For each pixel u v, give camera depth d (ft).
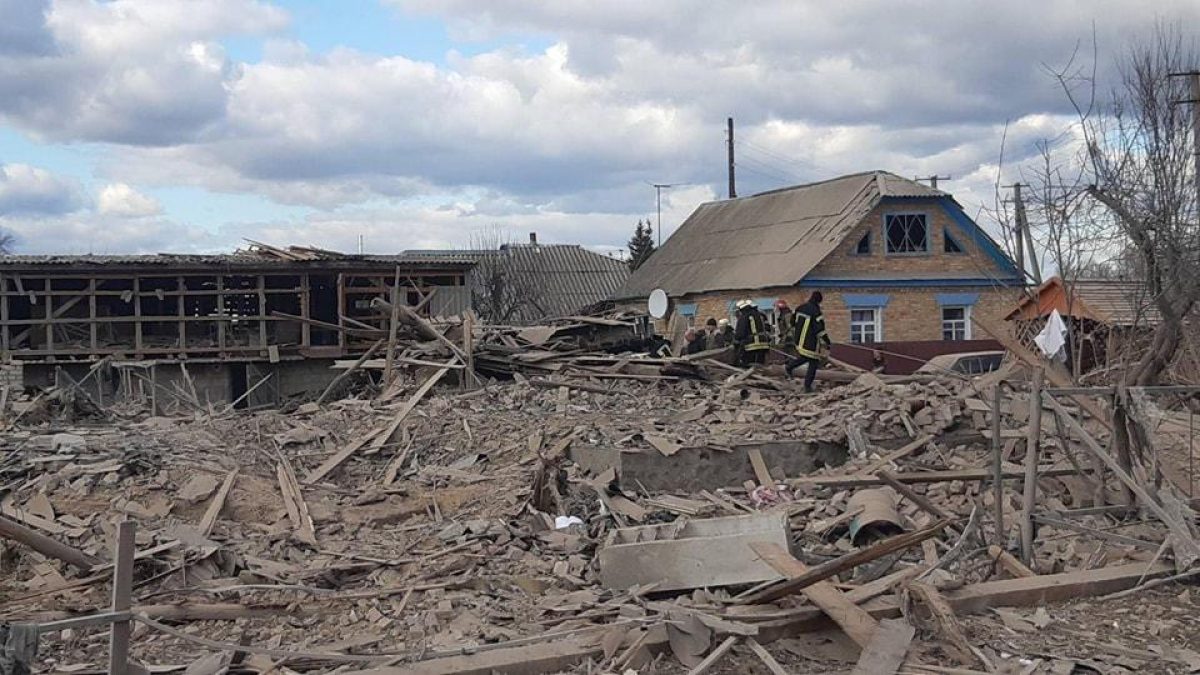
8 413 49.26
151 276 85.40
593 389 53.01
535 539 31.35
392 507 35.94
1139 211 41.55
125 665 17.61
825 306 113.60
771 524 26.96
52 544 27.27
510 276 143.74
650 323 84.23
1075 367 46.16
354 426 45.01
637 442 40.70
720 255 131.03
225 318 86.02
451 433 44.29
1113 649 22.57
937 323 117.29
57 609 25.17
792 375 58.75
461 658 21.24
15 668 16.11
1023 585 25.75
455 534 31.86
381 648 22.75
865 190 118.21
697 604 24.26
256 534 32.35
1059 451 39.19
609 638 21.75
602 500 35.12
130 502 33.53
